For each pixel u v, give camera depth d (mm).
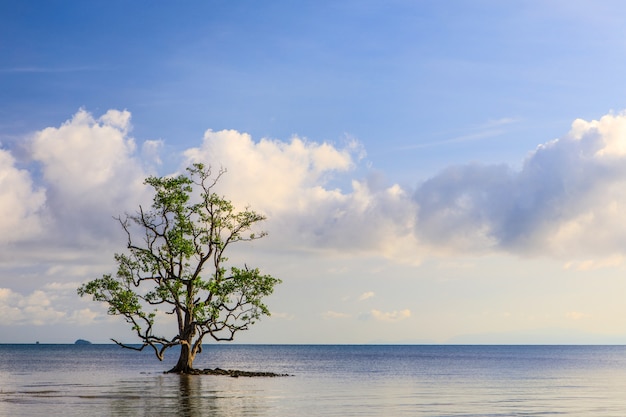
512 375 86438
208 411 37125
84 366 111938
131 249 62188
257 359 174500
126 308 59469
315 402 43469
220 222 64000
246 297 62906
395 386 61438
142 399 43781
